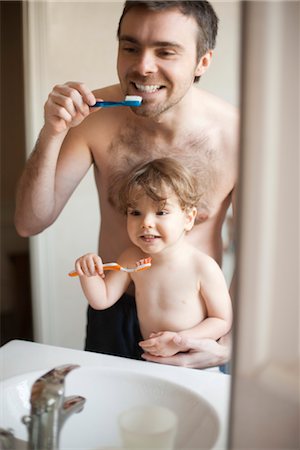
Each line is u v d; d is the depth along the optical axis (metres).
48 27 1.22
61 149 0.90
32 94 1.25
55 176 0.90
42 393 0.50
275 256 0.42
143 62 0.72
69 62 1.24
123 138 0.86
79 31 1.23
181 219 0.82
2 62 1.24
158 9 0.71
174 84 0.75
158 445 0.55
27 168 0.87
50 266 1.37
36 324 1.39
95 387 0.64
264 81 0.39
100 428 0.61
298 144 0.41
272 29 0.39
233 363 0.42
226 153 0.85
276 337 0.43
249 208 0.41
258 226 0.41
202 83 1.19
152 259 0.84
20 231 0.95
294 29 0.39
